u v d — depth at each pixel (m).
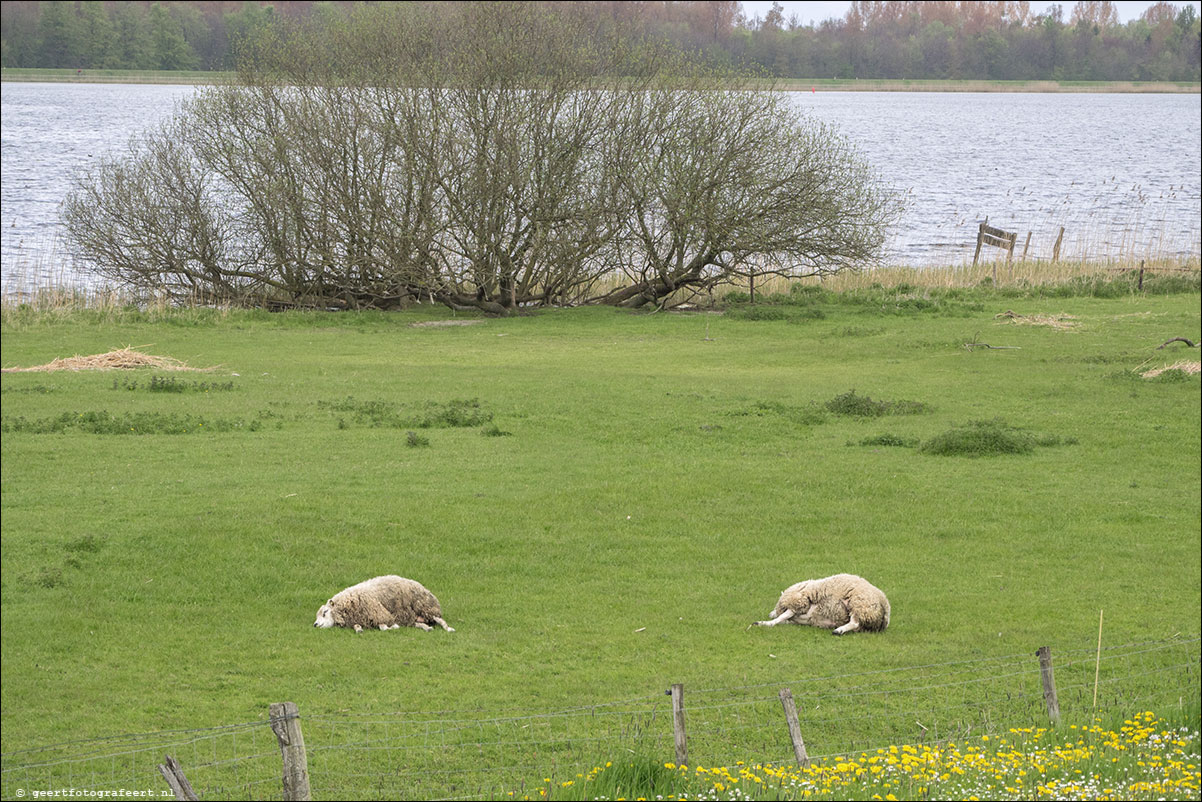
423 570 36.00
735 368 70.75
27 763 22.72
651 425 55.16
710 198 91.44
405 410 57.41
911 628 32.00
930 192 198.00
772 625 32.03
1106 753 20.50
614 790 19.02
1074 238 142.50
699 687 27.20
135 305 89.25
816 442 52.81
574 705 26.03
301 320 87.44
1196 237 144.00
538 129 89.62
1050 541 40.22
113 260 90.75
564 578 35.84
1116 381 64.69
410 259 90.25
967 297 96.38
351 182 91.88
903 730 24.89
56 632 29.97
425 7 95.69
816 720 25.31
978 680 27.06
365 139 90.19
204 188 96.25
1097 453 51.25
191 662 28.39
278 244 91.94
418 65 89.62
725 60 97.44
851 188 95.88
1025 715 25.19
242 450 48.56
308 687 26.92
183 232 92.38
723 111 91.56
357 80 89.94
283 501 41.38
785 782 19.59
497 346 78.81
